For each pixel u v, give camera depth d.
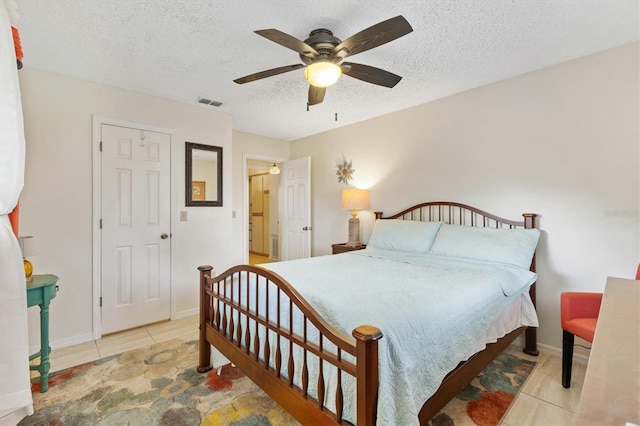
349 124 4.18
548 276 2.52
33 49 2.21
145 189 3.07
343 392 1.26
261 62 2.43
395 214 3.61
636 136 2.14
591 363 0.68
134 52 2.27
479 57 2.34
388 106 3.44
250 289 1.92
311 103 2.44
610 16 1.84
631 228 2.16
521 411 1.78
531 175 2.60
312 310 1.35
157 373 2.18
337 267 2.45
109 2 1.71
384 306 1.47
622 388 0.58
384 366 1.17
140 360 2.38
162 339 2.77
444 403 1.46
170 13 1.81
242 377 2.12
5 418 0.96
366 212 3.96
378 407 1.11
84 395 1.92
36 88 2.50
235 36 2.06
